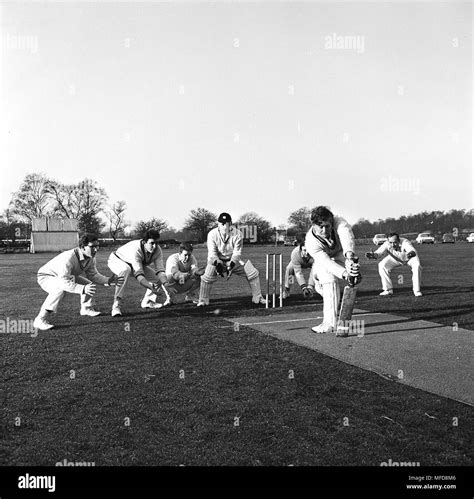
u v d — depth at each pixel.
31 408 3.74
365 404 3.73
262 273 17.88
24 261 30.16
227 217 9.09
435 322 6.98
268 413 3.58
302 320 7.38
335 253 6.68
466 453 2.94
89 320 7.64
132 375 4.57
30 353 5.43
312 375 4.46
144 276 8.14
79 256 7.34
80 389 4.18
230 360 5.04
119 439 3.19
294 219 50.06
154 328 6.85
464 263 21.69
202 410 3.66
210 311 8.54
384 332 6.31
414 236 60.97
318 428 3.31
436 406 3.67
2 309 9.20
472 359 4.95
